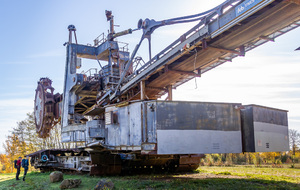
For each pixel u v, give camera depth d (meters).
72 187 14.55
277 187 12.78
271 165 31.25
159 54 21.22
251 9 14.27
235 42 18.22
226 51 18.88
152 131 14.01
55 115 36.38
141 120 14.53
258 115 15.09
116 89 26.59
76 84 30.20
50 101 36.59
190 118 14.16
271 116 16.06
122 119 16.20
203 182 14.70
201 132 14.16
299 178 16.20
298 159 38.84
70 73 32.00
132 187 13.77
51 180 17.42
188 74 22.94
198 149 13.95
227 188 12.58
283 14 15.03
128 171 21.84
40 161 27.66
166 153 13.59
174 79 24.56
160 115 13.91
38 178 21.34
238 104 15.16
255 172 20.83
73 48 32.50
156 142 13.70
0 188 16.80
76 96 32.00
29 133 56.56
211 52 19.42
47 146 54.44
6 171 54.88
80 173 23.22
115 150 17.17
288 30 17.06
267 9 14.57
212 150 14.15
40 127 37.34
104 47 31.89
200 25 17.55
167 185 13.84
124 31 29.92
